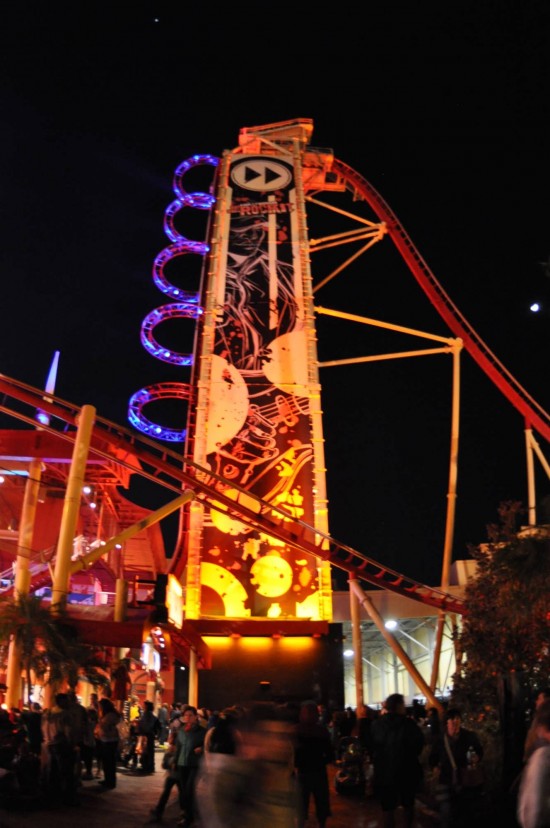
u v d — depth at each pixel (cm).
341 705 5322
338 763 2316
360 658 5028
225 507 5775
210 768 767
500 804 1192
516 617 2069
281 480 5916
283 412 6150
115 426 4494
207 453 5969
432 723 2162
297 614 5556
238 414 6122
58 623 2597
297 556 5697
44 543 6800
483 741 1884
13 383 4247
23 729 2077
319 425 6116
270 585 5609
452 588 5797
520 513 2353
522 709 1330
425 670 7044
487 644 2248
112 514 6844
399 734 1259
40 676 2492
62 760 1828
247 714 791
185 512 5803
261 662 5419
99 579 7044
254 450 6000
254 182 7531
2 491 6531
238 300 6662
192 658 5381
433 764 1323
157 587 4100
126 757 3047
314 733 1293
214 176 7781
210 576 5594
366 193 7875
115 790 2189
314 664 5416
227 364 6319
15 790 1792
